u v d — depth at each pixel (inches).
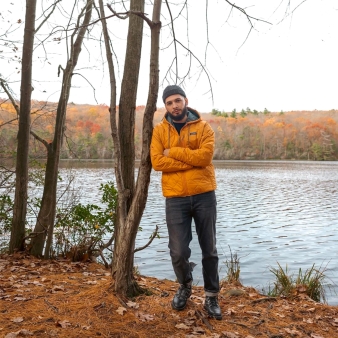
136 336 121.6
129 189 155.3
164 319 133.6
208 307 139.3
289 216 671.8
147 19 132.6
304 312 155.5
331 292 281.3
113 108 146.6
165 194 134.8
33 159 309.7
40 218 254.8
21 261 231.6
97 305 137.4
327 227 573.9
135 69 158.4
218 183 1349.7
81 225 261.1
